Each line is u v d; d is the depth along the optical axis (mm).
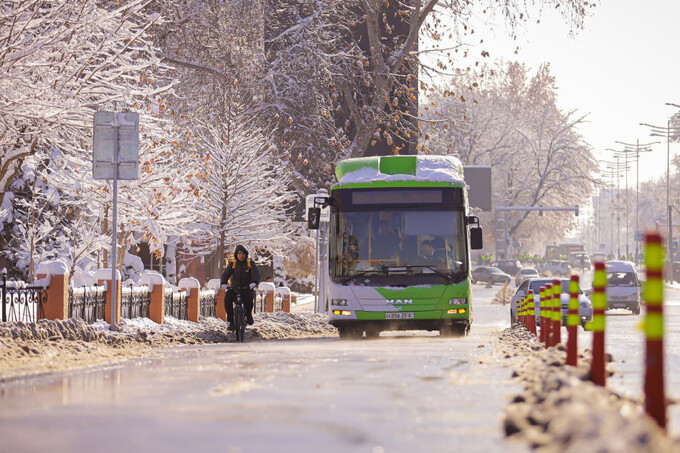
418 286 44188
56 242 69750
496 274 169000
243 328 43438
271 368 24016
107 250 63688
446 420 14242
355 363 25594
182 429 13367
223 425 13742
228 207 85562
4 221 69188
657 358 11500
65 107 37125
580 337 44500
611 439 9133
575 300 22156
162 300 46562
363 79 80875
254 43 74250
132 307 44250
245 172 85438
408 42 84000
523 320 54438
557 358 22781
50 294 36906
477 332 54594
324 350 32469
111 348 33188
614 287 86250
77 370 23703
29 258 68875
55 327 33406
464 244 44750
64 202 59438
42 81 37875
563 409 12102
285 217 90125
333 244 44969
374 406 15922
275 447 11836
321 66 76812
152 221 58500
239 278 43438
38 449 11812
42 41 36062
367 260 44594
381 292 44188
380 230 44719
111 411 15398
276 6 78938
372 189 44938
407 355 29031
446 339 42938
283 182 85688
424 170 45688
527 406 13727
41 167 64312
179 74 72625
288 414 14914
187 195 60875
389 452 11477
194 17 69312
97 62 44188
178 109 68875
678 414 15250
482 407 15773
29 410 15625
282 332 52594
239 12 71375
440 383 19875
